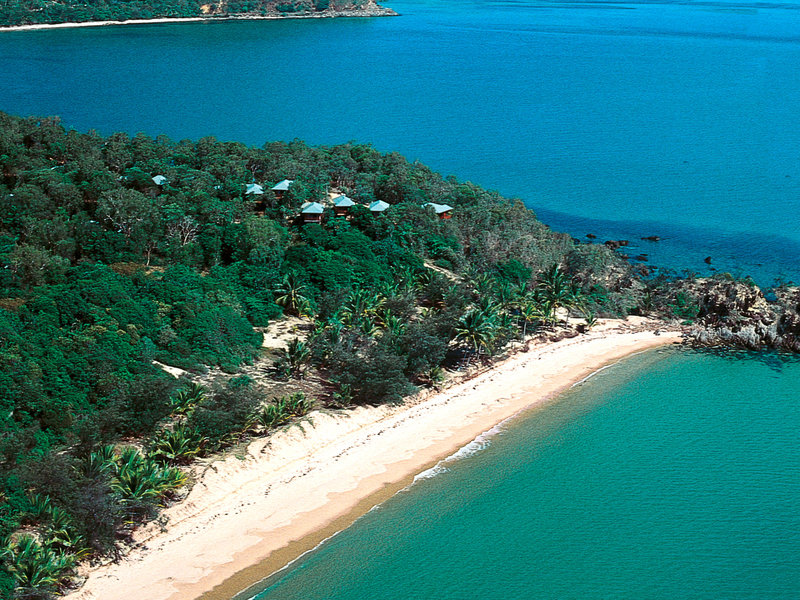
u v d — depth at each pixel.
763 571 75.50
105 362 87.62
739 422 100.69
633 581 73.56
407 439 92.81
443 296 119.69
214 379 94.94
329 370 101.56
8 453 72.56
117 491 72.19
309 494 81.62
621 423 99.38
